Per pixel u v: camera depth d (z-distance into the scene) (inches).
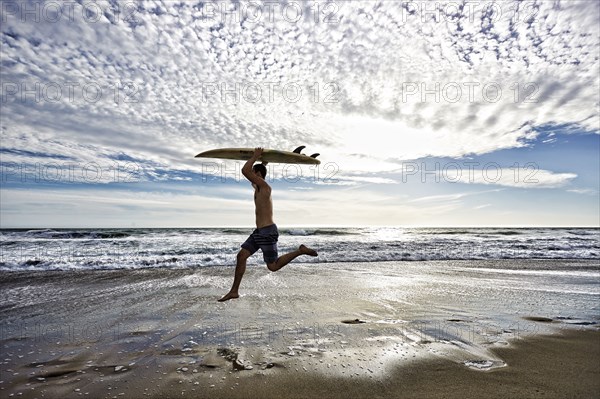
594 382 157.5
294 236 1122.7
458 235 1272.1
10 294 329.4
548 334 218.7
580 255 685.3
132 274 445.7
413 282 390.6
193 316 255.4
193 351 190.1
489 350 192.5
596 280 410.9
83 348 194.7
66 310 273.6
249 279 404.2
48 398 141.9
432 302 299.0
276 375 161.8
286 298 310.3
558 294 332.5
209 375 161.9
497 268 512.1
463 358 181.6
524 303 297.1
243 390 148.6
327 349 192.5
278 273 450.0
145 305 287.4
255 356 183.2
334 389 149.9
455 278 420.2
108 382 155.4
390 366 171.5
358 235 1186.0
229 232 1196.5
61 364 174.2
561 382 157.1
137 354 186.5
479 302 300.0
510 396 144.8
